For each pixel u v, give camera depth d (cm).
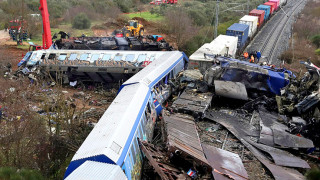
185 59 3325
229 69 2561
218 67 2597
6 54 3766
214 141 1942
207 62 2945
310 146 1841
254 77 2519
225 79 2555
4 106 2255
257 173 1623
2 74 3072
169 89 2631
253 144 1881
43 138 1802
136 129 1609
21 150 1617
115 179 1155
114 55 3055
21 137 1677
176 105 2272
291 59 4088
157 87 2423
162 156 1571
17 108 2114
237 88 2414
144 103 1920
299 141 1881
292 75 2736
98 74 2988
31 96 2558
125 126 1527
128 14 6900
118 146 1357
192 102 2330
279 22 6569
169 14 5662
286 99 2333
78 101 2667
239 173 1548
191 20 5612
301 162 1716
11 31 4819
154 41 3897
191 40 4516
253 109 2378
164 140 1758
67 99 2642
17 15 5484
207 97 2433
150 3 8306
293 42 4784
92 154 1278
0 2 5878
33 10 5944
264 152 1820
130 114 1661
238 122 2192
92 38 3791
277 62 4072
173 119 1970
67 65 2959
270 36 5478
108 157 1255
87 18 5531
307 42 4828
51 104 2330
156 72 2483
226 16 6525
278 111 2311
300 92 2356
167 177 1369
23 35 4838
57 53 3059
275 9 7231
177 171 1474
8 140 1641
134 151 1500
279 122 2173
